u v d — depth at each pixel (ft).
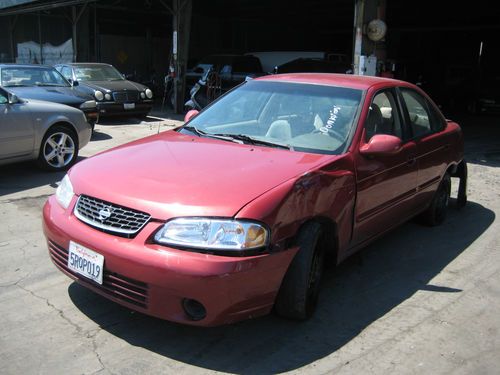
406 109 15.80
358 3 36.11
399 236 17.43
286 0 64.18
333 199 11.39
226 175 10.65
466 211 20.77
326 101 13.98
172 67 53.21
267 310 10.06
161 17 81.15
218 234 9.37
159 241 9.49
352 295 12.89
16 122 22.24
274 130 13.47
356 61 36.88
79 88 43.88
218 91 48.88
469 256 15.79
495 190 24.36
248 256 9.45
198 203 9.65
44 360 9.65
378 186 13.26
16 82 34.09
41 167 24.17
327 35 93.97
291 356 10.10
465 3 59.93
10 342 10.19
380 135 12.82
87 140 26.27
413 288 13.43
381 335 11.01
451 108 67.82
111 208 10.14
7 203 19.38
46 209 11.63
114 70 49.32
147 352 10.04
